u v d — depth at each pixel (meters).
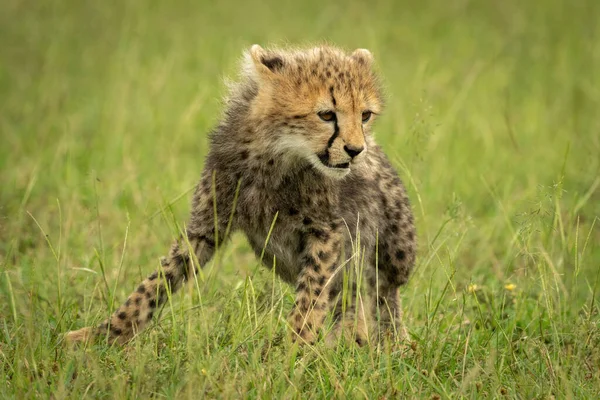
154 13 23.75
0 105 19.11
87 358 8.78
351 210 10.33
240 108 10.18
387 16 24.48
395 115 17.02
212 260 10.59
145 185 14.35
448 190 14.65
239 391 8.31
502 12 25.19
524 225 10.64
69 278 11.15
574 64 21.28
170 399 8.14
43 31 22.75
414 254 11.07
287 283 10.66
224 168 10.02
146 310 9.71
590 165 14.98
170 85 19.06
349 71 9.75
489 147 16.81
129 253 11.99
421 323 10.88
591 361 9.45
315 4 24.94
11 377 8.80
